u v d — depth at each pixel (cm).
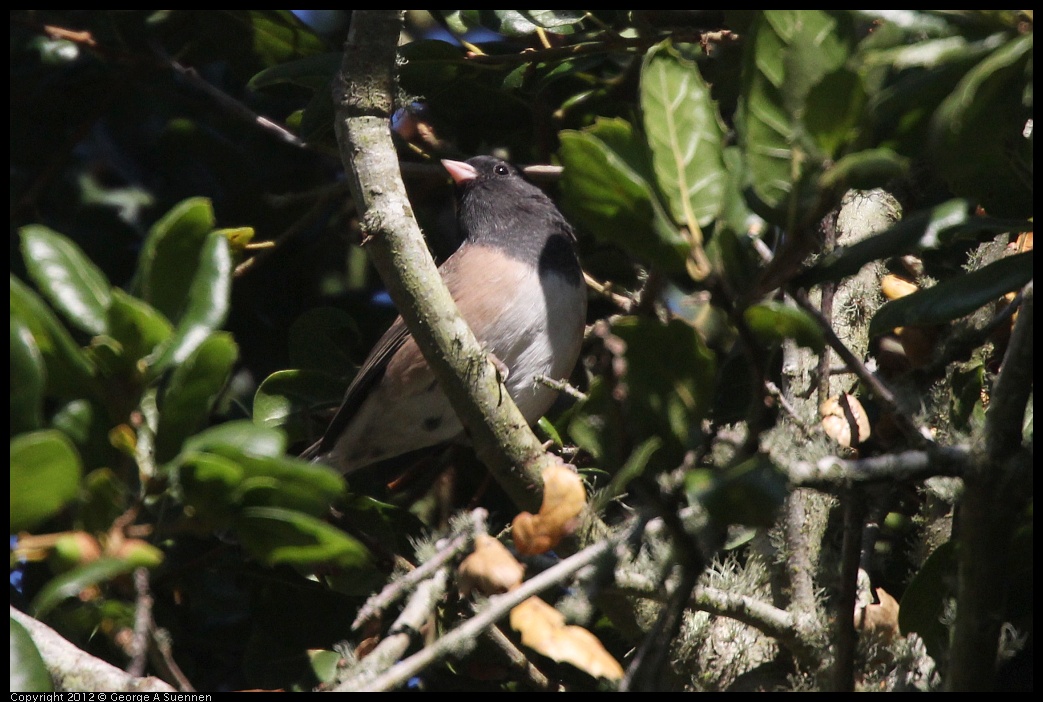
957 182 360
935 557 437
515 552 509
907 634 449
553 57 698
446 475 752
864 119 310
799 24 316
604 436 372
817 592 505
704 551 382
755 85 319
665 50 350
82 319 357
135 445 340
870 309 615
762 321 326
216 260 358
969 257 580
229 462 327
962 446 396
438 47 702
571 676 559
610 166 315
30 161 845
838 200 310
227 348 334
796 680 482
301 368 736
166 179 855
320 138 741
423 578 423
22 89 845
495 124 818
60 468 312
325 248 851
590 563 406
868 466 375
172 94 861
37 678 332
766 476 322
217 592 681
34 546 320
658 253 326
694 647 508
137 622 334
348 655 466
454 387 488
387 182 491
